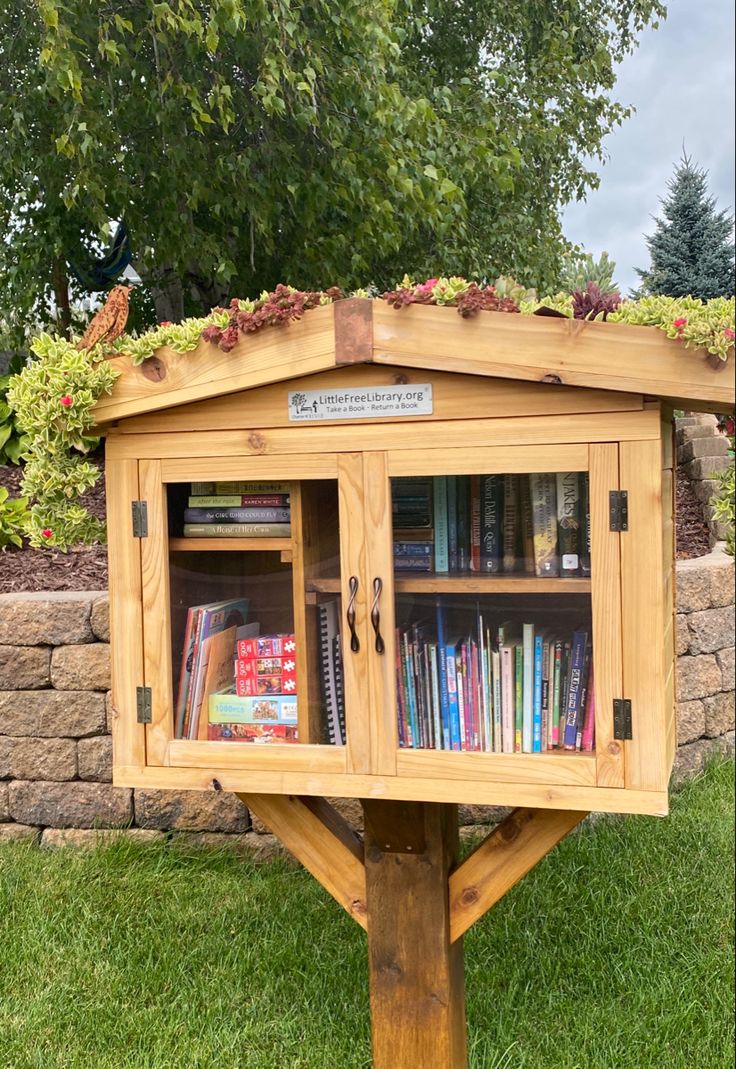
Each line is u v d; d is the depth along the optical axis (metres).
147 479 1.83
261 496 1.80
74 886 3.06
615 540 1.59
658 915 2.85
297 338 1.66
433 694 1.72
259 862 3.34
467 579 1.70
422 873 1.91
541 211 7.32
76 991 2.53
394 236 5.00
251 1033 2.37
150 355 1.75
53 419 1.77
